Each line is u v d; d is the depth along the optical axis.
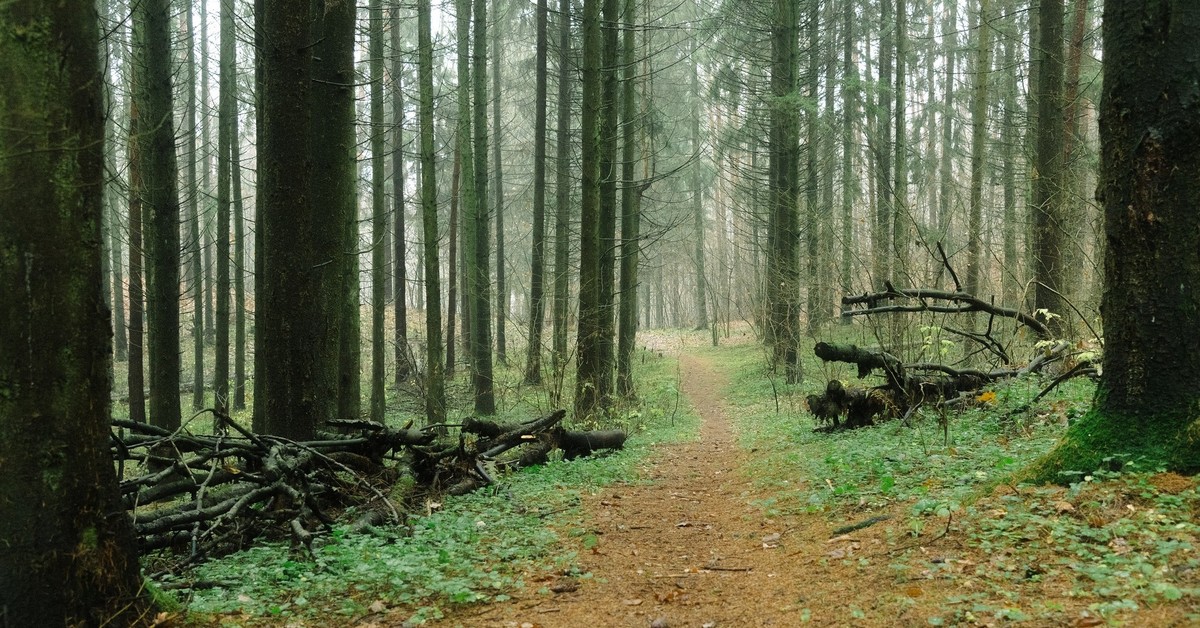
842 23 31.59
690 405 22.48
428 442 9.38
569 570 5.73
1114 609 3.50
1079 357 9.64
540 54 23.80
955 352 19.27
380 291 19.70
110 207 21.22
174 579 5.50
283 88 8.56
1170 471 4.93
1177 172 5.07
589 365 16.30
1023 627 3.54
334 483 8.02
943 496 6.11
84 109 3.88
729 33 29.02
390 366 28.23
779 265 24.20
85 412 3.88
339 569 5.64
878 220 21.47
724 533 7.02
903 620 3.91
